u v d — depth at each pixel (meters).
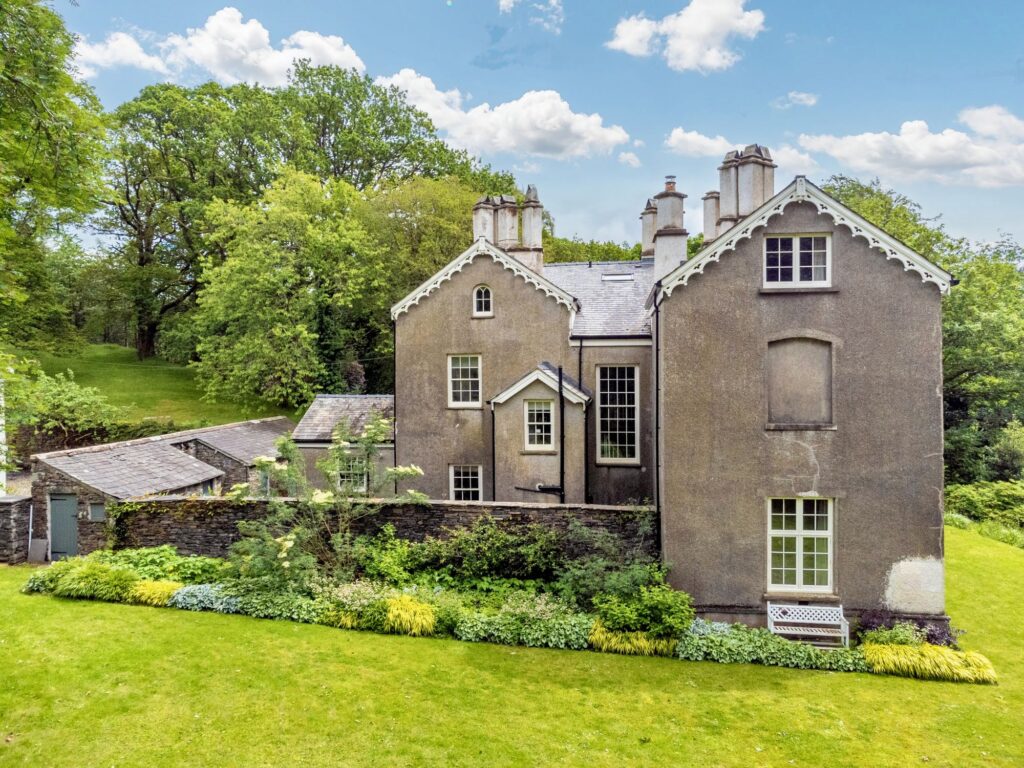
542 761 8.73
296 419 37.47
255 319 33.16
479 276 20.08
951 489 30.58
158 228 46.12
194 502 16.84
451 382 20.42
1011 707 10.76
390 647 12.43
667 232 17.92
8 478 29.16
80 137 9.15
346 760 8.59
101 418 31.58
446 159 48.28
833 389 13.51
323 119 46.34
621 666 11.96
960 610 16.08
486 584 14.95
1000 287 37.12
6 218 10.24
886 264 13.29
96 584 14.42
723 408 13.91
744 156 15.81
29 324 37.22
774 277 13.80
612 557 14.63
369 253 34.75
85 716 9.43
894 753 9.24
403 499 16.08
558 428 18.28
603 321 19.77
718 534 13.98
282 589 14.30
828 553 13.77
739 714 10.25
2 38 8.07
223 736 9.07
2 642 11.83
